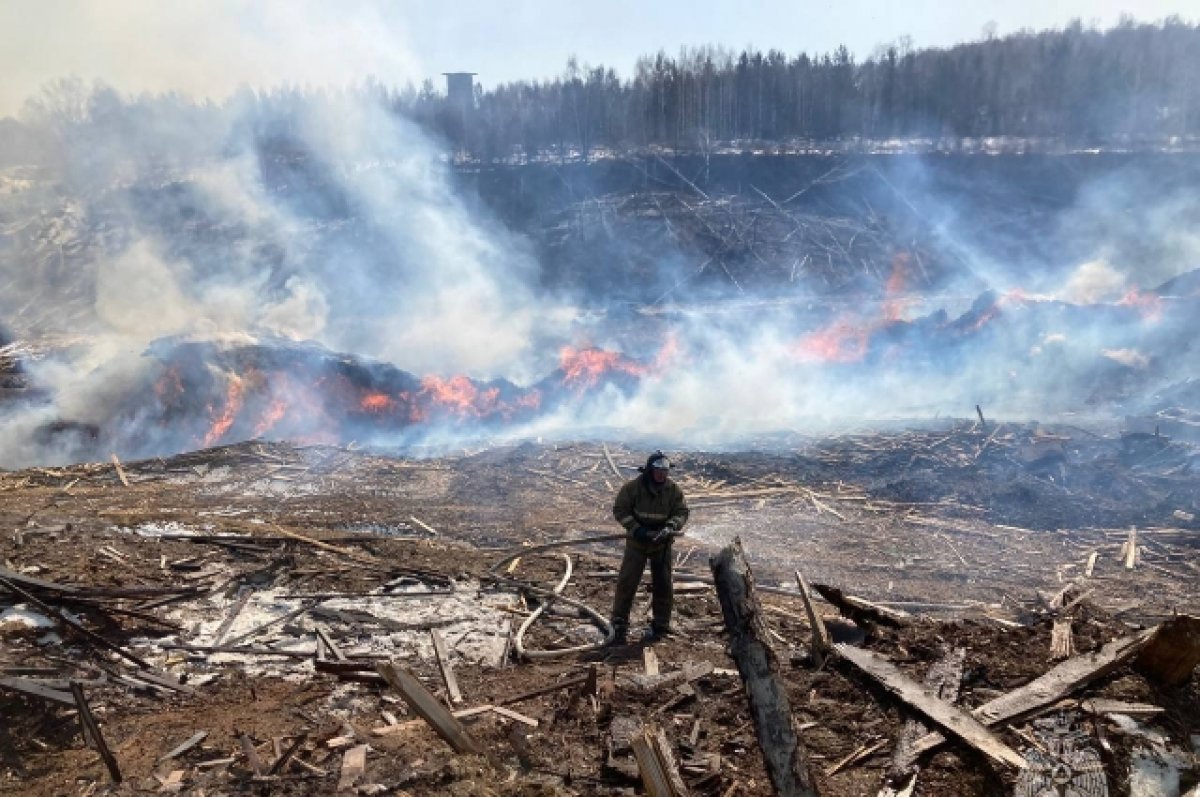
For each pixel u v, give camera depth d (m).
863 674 6.15
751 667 4.71
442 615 8.34
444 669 6.82
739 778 5.14
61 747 5.89
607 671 6.93
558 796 4.91
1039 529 11.55
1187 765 5.14
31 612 7.54
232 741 5.68
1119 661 5.91
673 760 5.04
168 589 8.36
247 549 9.71
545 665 7.36
